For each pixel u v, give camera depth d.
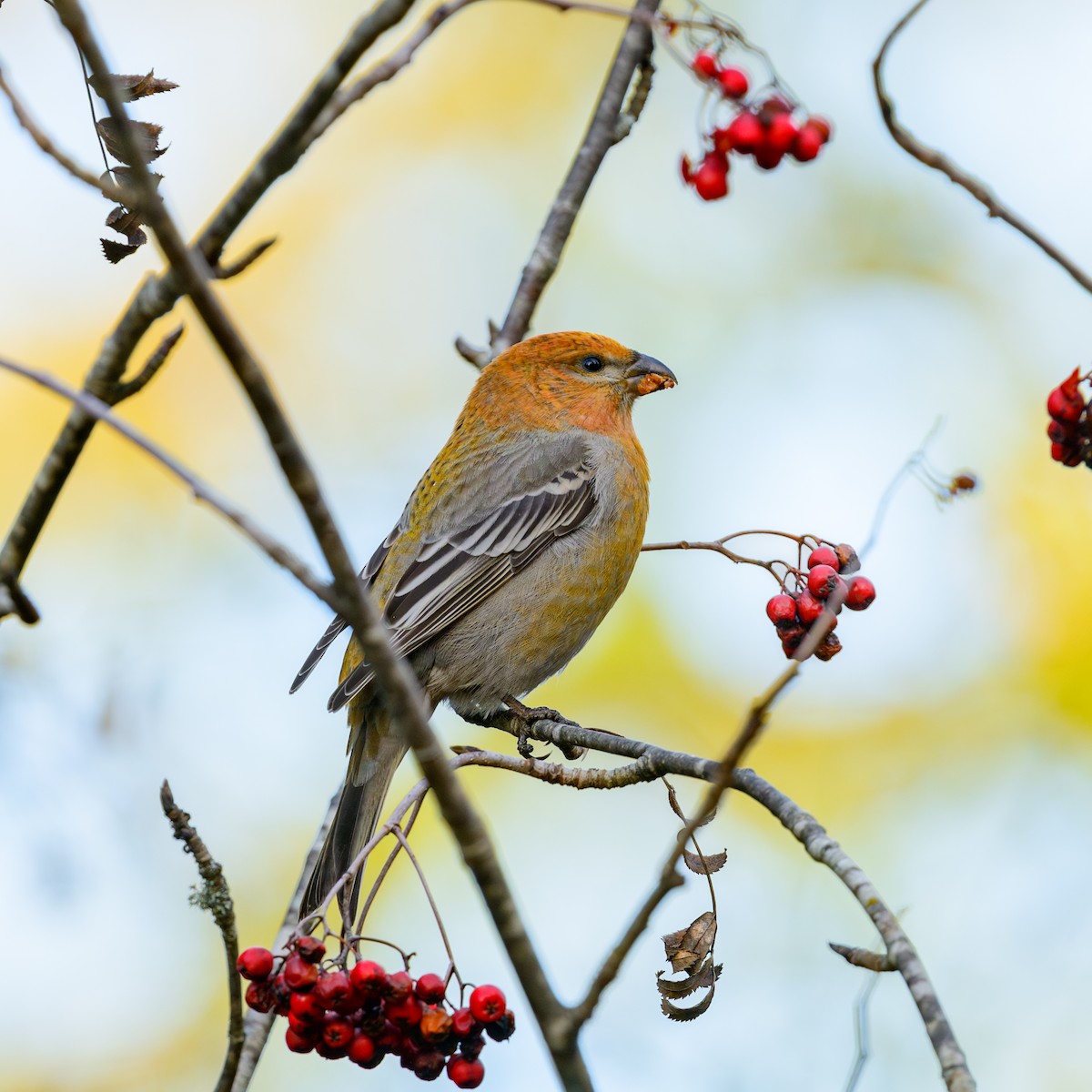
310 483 4.54
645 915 4.75
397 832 5.94
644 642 12.85
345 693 8.67
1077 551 12.73
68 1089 10.80
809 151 5.71
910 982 4.84
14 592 6.64
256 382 4.41
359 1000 5.65
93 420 6.19
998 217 5.99
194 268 4.29
